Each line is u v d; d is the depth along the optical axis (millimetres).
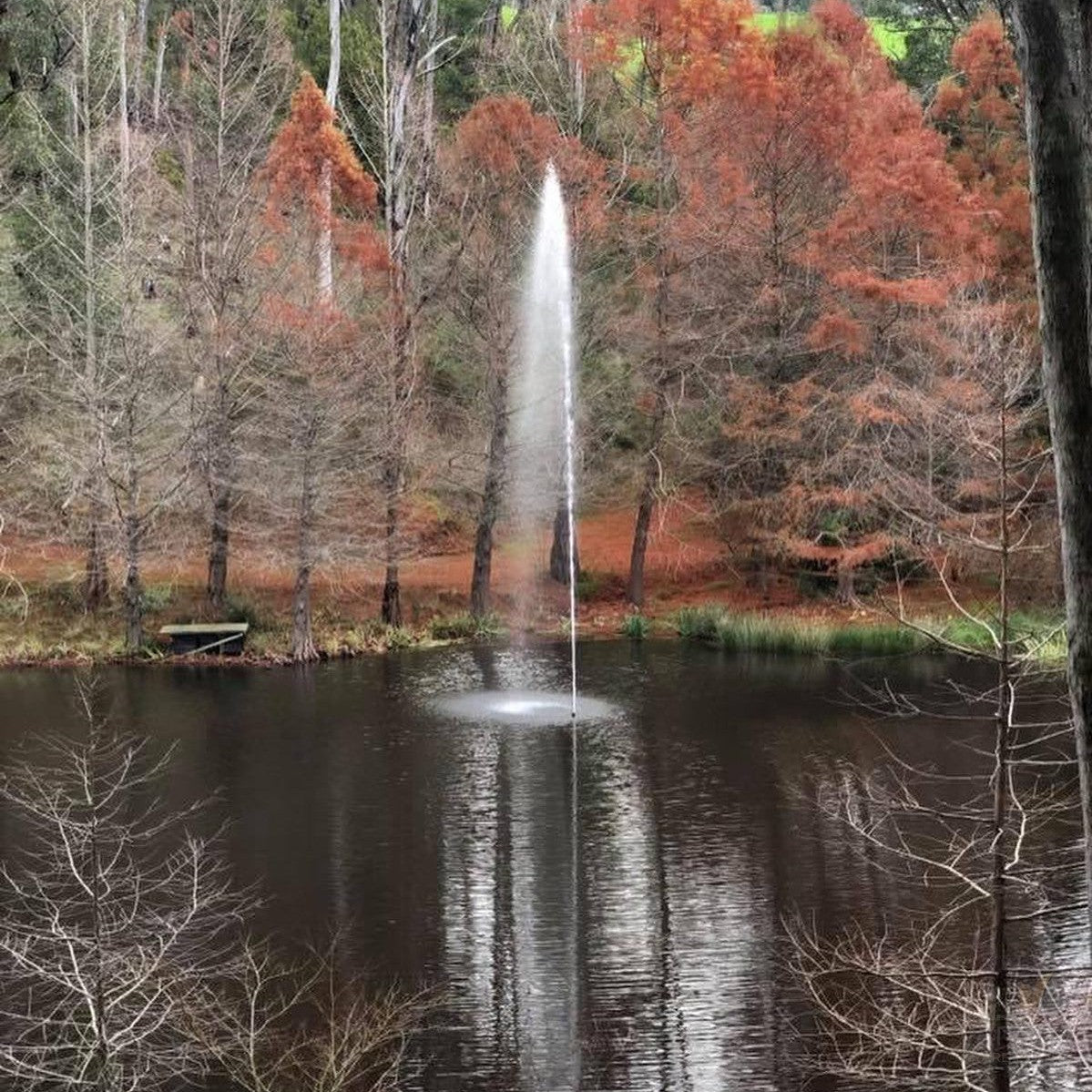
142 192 31625
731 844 15766
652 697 24125
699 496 37969
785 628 28984
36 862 14945
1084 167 6188
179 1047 9531
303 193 31781
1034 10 6277
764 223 31812
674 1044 10859
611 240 33375
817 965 11867
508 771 19109
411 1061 10617
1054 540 24797
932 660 27141
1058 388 6340
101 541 28703
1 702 23391
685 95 31672
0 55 38188
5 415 32438
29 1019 10797
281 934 13125
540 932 13156
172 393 29453
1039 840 15703
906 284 28531
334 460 29453
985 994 10445
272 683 25500
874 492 27438
